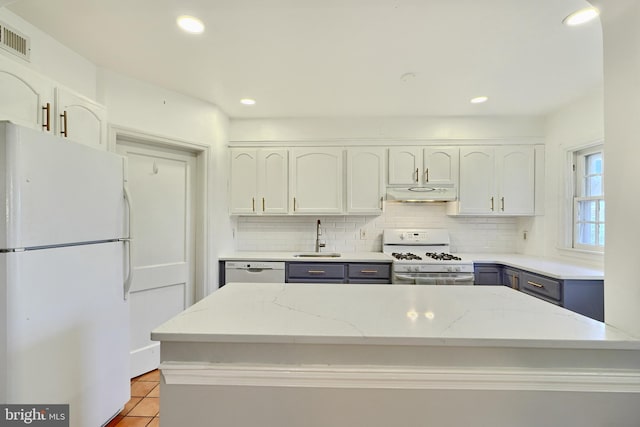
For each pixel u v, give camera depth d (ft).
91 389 5.11
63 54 6.02
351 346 3.12
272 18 5.16
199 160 9.00
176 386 3.17
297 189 10.52
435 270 9.29
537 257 9.98
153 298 8.03
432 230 11.23
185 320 3.43
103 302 5.38
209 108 9.05
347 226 11.51
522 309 3.87
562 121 9.34
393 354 3.12
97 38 5.78
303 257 9.95
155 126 7.79
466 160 10.24
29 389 4.04
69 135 5.61
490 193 10.19
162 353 3.17
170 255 8.41
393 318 3.52
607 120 3.35
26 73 4.86
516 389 3.09
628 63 3.11
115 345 5.68
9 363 3.82
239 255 10.14
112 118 7.02
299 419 3.14
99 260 5.29
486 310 3.83
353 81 7.59
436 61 6.60
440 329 3.18
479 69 6.96
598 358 3.06
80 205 4.87
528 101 8.86
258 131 10.50
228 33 5.61
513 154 10.16
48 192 4.31
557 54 6.31
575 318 3.54
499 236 11.32
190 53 6.31
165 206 8.33
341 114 10.08
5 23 4.97
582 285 7.00
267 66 6.84
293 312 3.73
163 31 5.57
